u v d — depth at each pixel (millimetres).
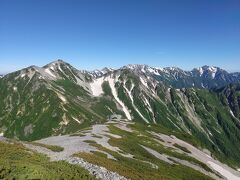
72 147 58031
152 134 126562
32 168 29172
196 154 113562
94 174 35406
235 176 101438
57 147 53562
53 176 28719
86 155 45094
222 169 104312
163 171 62062
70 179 29984
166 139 123250
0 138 50688
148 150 83625
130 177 38969
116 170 40281
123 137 96188
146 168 57969
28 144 50844
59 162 37094
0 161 29422
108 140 79188
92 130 100812
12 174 26500
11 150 37656
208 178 72875
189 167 80500
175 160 84625
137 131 122438
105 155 54562
